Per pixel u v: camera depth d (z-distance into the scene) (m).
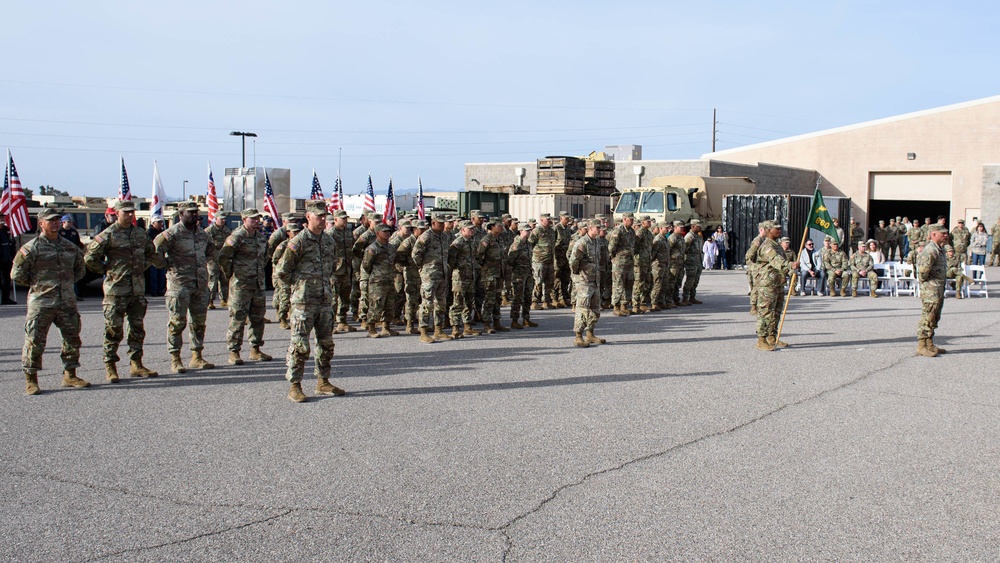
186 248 10.39
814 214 14.34
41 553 4.91
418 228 13.48
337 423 7.86
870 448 7.07
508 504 5.72
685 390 9.36
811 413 8.30
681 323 15.43
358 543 5.06
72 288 9.38
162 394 9.12
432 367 10.73
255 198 28.33
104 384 9.66
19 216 17.59
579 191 32.84
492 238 13.95
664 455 6.85
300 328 8.69
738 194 32.22
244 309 11.01
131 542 5.07
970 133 42.22
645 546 5.02
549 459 6.73
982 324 15.27
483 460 6.70
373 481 6.19
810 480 6.23
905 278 21.34
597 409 8.42
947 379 10.05
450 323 13.95
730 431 7.60
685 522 5.39
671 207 28.70
